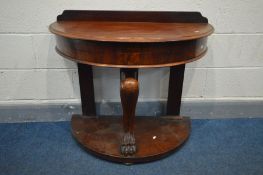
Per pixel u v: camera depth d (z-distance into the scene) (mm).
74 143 1228
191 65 1325
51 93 1366
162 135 1218
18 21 1206
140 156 1072
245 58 1316
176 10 1207
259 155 1154
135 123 1308
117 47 833
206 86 1377
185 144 1224
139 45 828
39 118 1406
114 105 1394
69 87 1356
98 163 1101
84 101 1318
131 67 854
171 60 867
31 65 1298
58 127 1356
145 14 1106
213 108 1421
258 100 1412
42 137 1270
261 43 1286
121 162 1082
